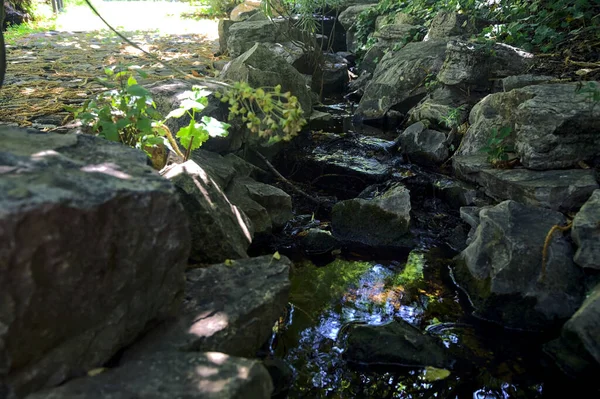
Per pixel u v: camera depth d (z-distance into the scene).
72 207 1.71
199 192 3.07
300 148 5.20
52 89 5.77
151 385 1.79
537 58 5.33
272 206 4.12
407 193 4.06
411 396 2.56
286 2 8.55
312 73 7.51
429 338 2.85
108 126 3.17
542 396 2.53
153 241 2.03
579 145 3.83
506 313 3.06
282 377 2.58
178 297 2.27
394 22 8.04
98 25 11.70
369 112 6.28
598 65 4.82
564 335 2.71
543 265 3.03
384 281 3.50
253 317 2.40
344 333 2.97
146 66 7.26
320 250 3.87
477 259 3.30
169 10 14.77
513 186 3.77
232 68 5.30
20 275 1.61
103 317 1.92
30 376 1.73
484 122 4.64
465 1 6.75
